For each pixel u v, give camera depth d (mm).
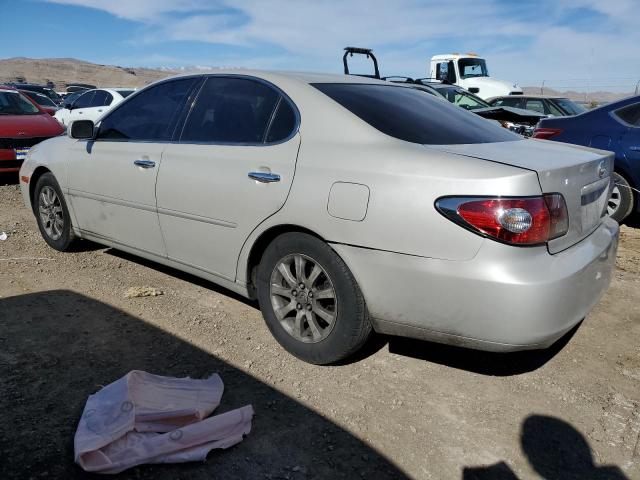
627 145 5973
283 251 2998
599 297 2889
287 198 2895
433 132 2979
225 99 3451
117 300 3799
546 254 2473
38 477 2109
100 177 4066
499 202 2359
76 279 4176
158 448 2234
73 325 3385
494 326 2424
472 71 15234
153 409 2438
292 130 3039
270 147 3074
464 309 2455
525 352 3303
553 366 3154
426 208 2479
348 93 3186
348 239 2678
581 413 2723
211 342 3252
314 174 2814
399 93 3514
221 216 3244
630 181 6051
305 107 3047
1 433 2344
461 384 2938
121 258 4719
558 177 2539
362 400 2750
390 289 2609
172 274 4367
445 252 2449
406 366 3090
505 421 2641
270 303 3137
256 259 3250
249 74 3410
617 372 3113
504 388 2916
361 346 2906
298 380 2889
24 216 6164
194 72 3727
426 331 2627
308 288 2936
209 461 2268
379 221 2582
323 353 2936
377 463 2324
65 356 3008
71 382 2754
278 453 2344
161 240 3719
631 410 2760
